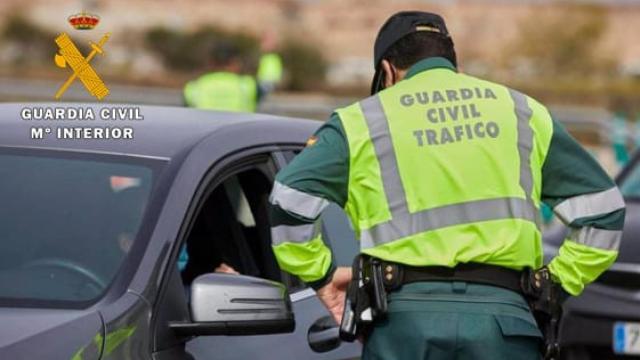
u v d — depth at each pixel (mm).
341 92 113250
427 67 10008
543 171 9844
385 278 9383
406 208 9469
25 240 9703
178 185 9977
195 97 35875
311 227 9578
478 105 9773
